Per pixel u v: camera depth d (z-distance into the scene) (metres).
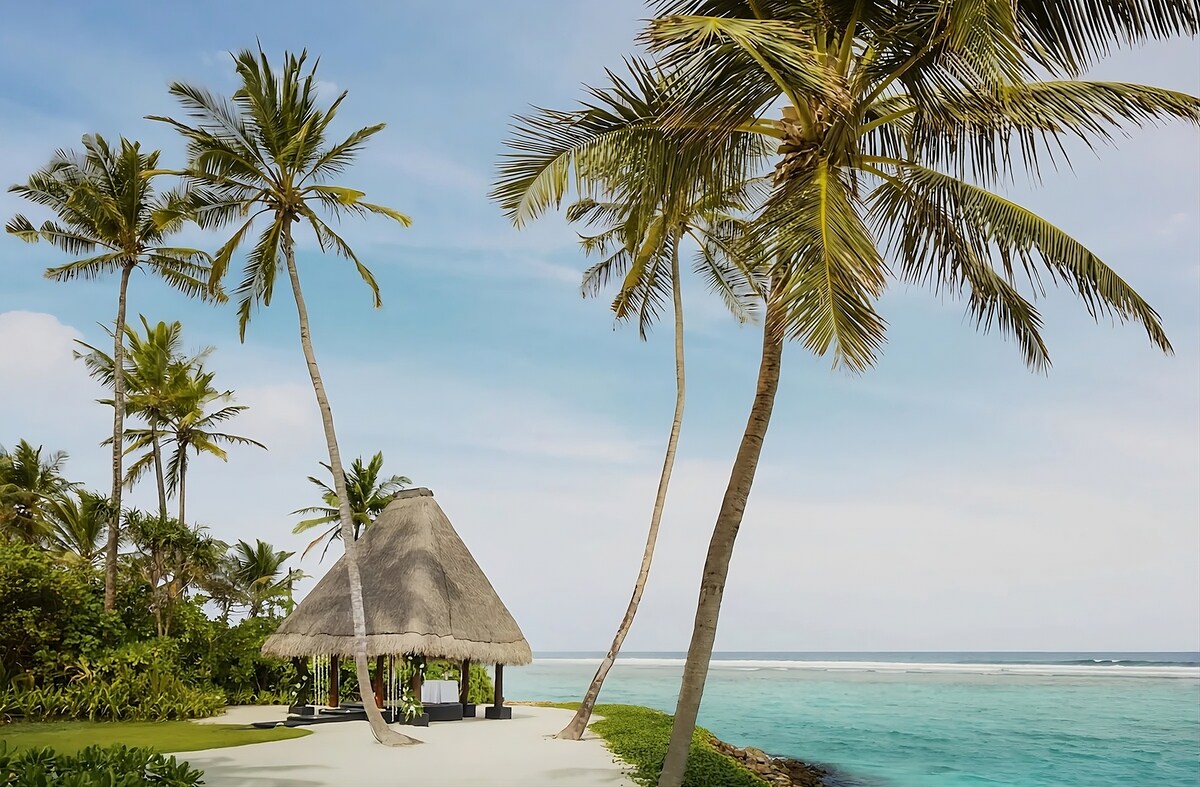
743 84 8.10
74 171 27.08
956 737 26.14
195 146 17.41
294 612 21.02
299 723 18.70
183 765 9.16
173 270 28.25
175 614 25.05
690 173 8.95
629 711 22.55
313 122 17.16
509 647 20.67
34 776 7.75
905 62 8.43
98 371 33.72
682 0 8.50
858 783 17.36
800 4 8.48
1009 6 6.87
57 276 27.17
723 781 12.10
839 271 7.19
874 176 9.72
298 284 17.41
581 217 19.19
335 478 16.72
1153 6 8.26
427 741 15.75
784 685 57.59
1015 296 9.95
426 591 19.84
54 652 21.11
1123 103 9.09
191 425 35.66
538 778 11.69
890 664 104.38
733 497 9.02
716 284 22.73
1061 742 24.80
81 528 35.59
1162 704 39.56
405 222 18.53
